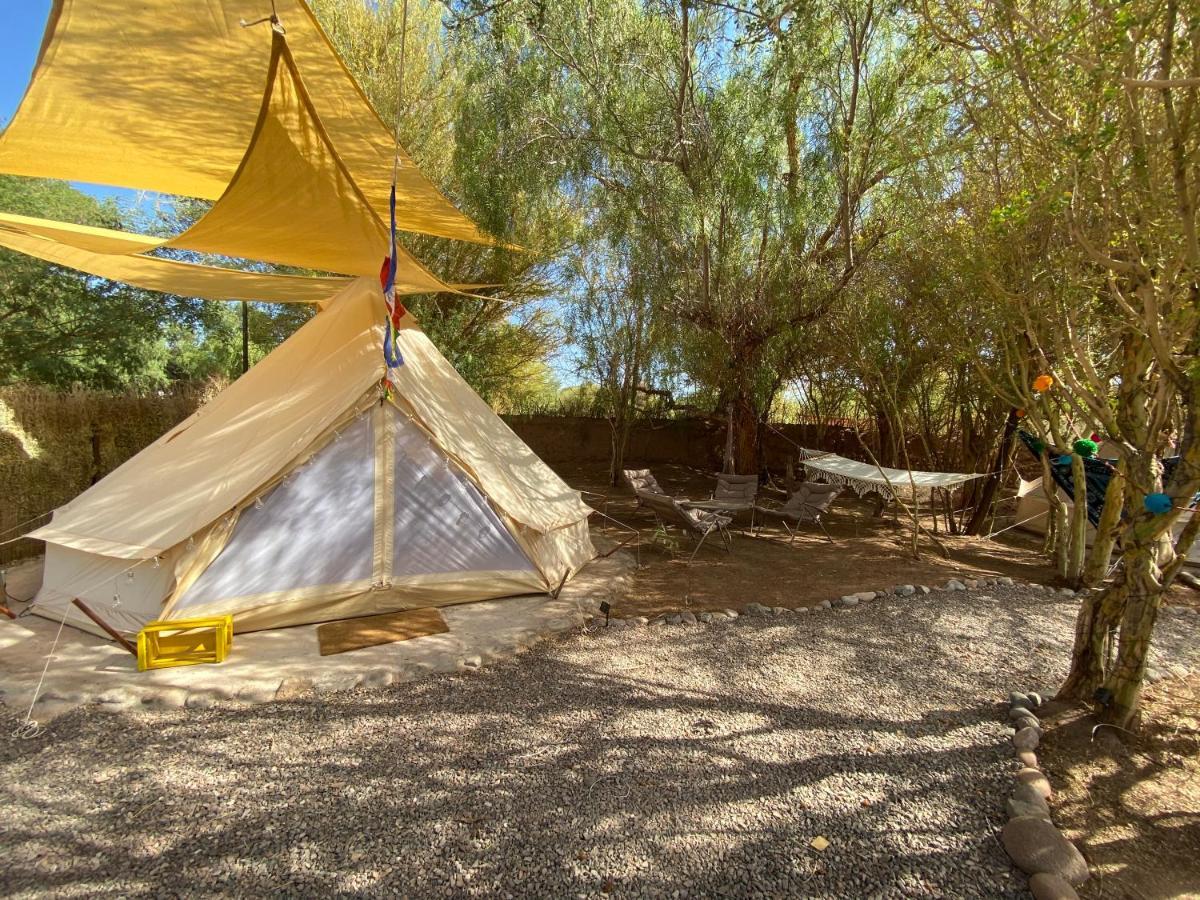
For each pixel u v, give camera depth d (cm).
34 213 938
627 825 263
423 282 652
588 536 678
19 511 620
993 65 340
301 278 684
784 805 280
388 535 498
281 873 231
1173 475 316
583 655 437
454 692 377
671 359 1027
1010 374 616
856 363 869
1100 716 355
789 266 745
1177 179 278
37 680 371
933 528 909
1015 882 240
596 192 800
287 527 464
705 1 627
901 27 602
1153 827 274
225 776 290
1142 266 308
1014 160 491
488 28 677
